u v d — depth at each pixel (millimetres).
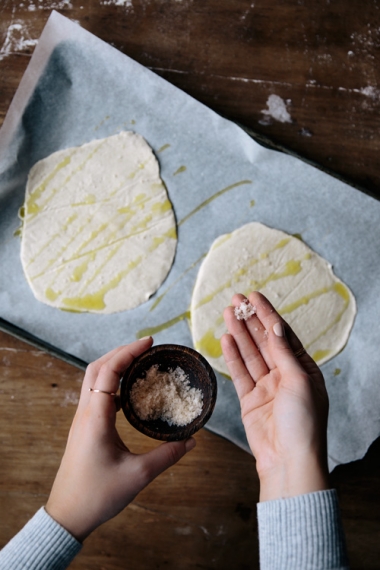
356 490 624
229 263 648
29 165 649
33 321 633
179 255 651
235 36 657
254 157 640
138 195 653
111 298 643
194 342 638
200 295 644
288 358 488
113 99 648
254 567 621
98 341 633
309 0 661
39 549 466
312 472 453
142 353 497
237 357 548
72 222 651
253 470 628
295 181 642
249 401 525
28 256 644
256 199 649
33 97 639
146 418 490
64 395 628
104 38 659
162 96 640
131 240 650
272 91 657
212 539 624
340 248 647
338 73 659
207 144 648
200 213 653
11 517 618
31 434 625
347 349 640
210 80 659
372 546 617
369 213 636
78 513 480
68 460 491
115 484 482
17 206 648
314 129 655
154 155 653
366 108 657
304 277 648
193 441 496
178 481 627
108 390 487
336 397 628
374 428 616
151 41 661
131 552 620
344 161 652
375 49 661
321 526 422
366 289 646
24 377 628
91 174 653
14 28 654
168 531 623
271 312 536
